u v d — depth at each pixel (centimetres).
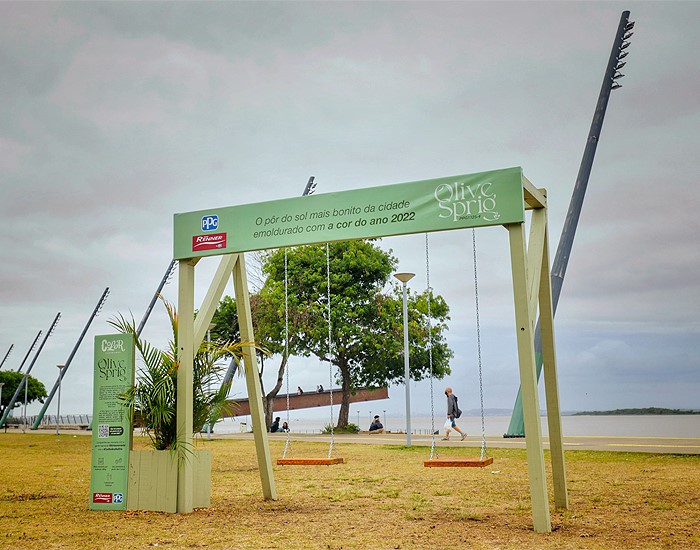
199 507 1041
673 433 4159
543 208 984
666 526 840
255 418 1125
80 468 1809
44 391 9606
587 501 1051
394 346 3981
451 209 905
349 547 741
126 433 1038
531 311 883
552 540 763
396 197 945
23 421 7625
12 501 1145
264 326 4038
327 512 993
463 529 841
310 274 4075
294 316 3956
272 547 748
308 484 1348
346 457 2011
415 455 2062
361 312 3994
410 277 2488
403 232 935
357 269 4072
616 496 1101
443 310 4228
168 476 1011
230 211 1049
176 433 1026
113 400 1048
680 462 1673
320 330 3903
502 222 866
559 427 977
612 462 1705
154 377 1042
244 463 1878
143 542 783
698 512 944
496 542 755
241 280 1127
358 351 4038
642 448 2044
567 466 1620
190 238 1068
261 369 4250
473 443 2450
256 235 1030
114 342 1060
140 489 1026
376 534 814
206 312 1077
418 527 858
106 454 1045
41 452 2538
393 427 8325
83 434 4466
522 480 1358
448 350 4275
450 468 1620
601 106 3616
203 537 810
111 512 1009
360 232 965
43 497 1201
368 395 5566
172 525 895
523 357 839
